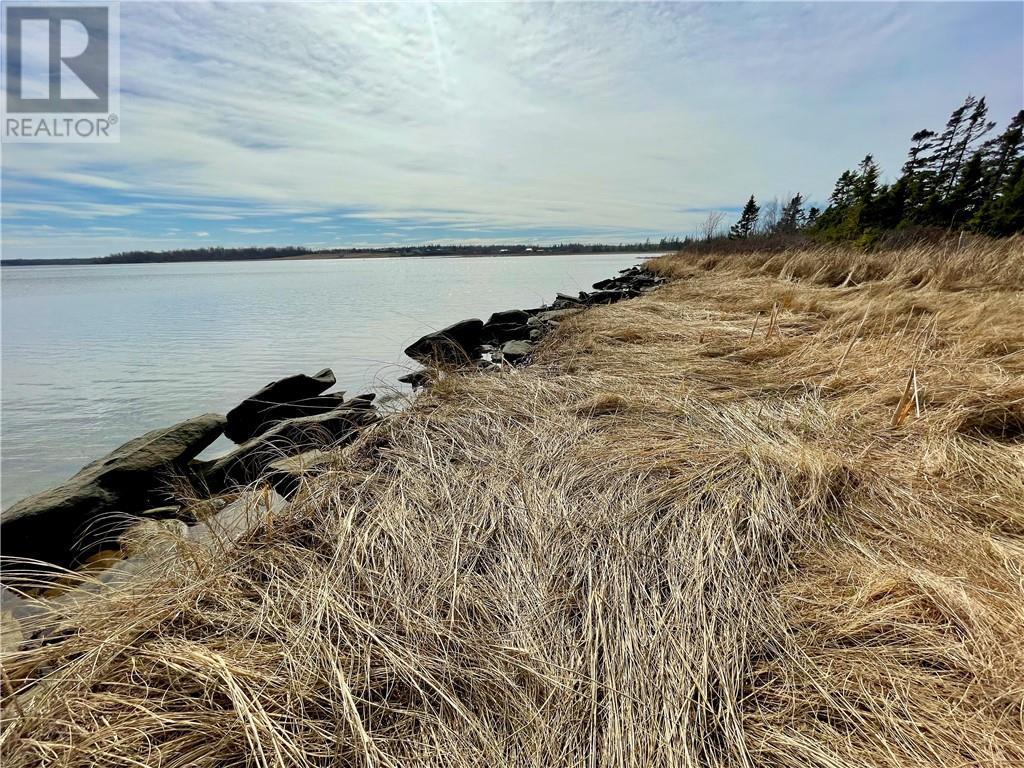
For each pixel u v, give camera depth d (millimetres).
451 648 1467
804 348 3980
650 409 3117
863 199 20484
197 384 6203
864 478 2154
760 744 1165
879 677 1284
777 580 1661
